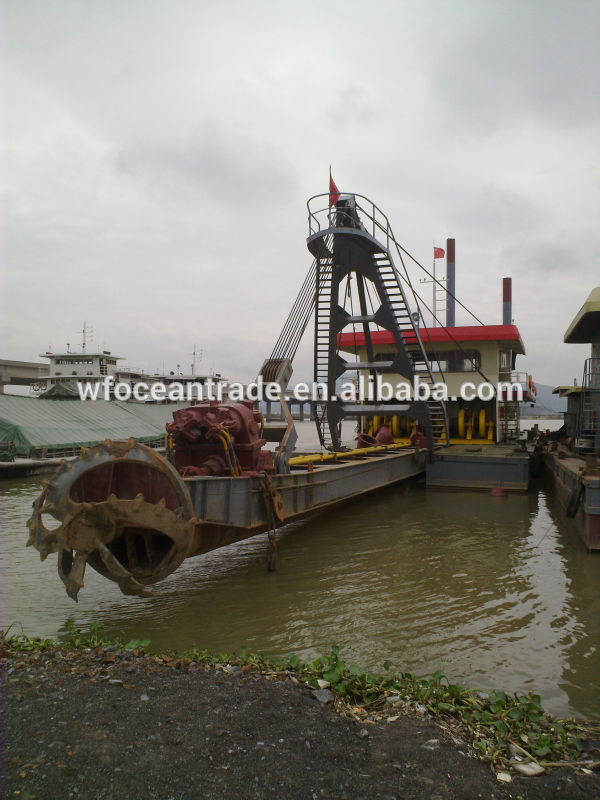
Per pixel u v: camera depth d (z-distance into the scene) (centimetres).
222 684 460
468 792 326
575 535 1230
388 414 1873
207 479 853
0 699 416
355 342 2395
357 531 1288
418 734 390
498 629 715
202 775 331
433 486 1870
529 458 1806
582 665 611
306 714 411
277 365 1477
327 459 1594
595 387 1455
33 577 951
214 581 927
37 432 2788
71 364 5856
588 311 1455
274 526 1005
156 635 701
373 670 600
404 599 831
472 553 1090
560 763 366
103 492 769
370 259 1625
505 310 3600
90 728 377
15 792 308
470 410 2441
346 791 323
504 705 445
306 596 848
